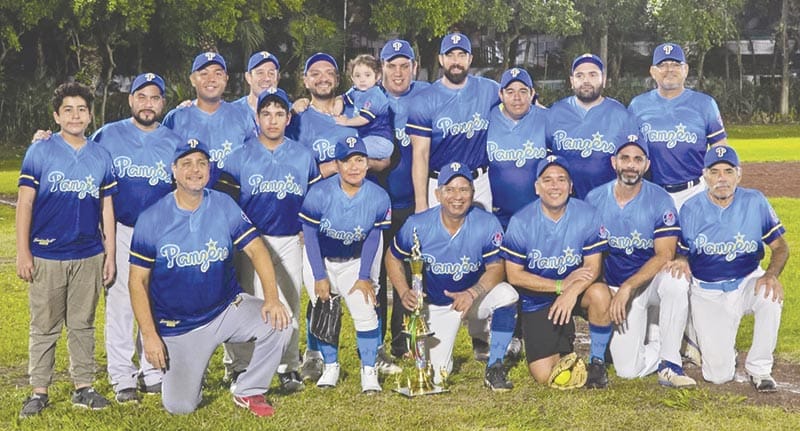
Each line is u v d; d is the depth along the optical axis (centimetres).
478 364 712
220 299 589
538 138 725
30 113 3359
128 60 3541
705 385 660
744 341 777
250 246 596
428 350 669
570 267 657
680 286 646
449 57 727
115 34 3084
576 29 4094
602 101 720
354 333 802
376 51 4088
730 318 653
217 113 679
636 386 650
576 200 660
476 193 757
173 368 589
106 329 640
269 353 596
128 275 639
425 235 649
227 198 594
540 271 657
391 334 766
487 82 746
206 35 3130
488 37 4603
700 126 740
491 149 730
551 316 643
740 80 4538
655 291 667
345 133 709
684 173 745
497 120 729
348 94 754
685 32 4175
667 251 662
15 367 718
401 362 721
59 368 709
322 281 650
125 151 643
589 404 609
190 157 573
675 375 650
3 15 3038
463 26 4503
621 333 667
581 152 714
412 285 655
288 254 668
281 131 648
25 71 3603
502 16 3966
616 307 644
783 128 4122
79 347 612
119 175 640
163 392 598
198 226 579
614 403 612
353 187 652
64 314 613
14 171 2528
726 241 651
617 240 675
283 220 661
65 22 2961
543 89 4231
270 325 594
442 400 625
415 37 3831
